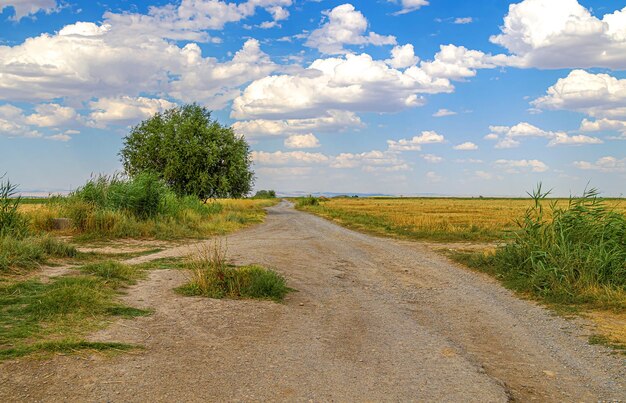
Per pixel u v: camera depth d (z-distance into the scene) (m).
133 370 5.54
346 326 8.30
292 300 10.12
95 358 5.77
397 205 87.12
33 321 6.90
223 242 20.50
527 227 13.82
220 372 5.72
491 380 5.91
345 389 5.45
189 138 48.81
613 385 5.89
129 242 18.55
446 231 27.75
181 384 5.27
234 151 51.62
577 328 8.49
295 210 72.19
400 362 6.48
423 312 9.72
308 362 6.29
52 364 5.45
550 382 5.98
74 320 7.13
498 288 12.37
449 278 13.86
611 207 13.10
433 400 5.24
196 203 35.62
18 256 10.99
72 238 18.30
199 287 9.91
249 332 7.49
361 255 18.50
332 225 36.91
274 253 16.97
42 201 21.31
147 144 47.91
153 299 9.05
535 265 12.09
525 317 9.34
